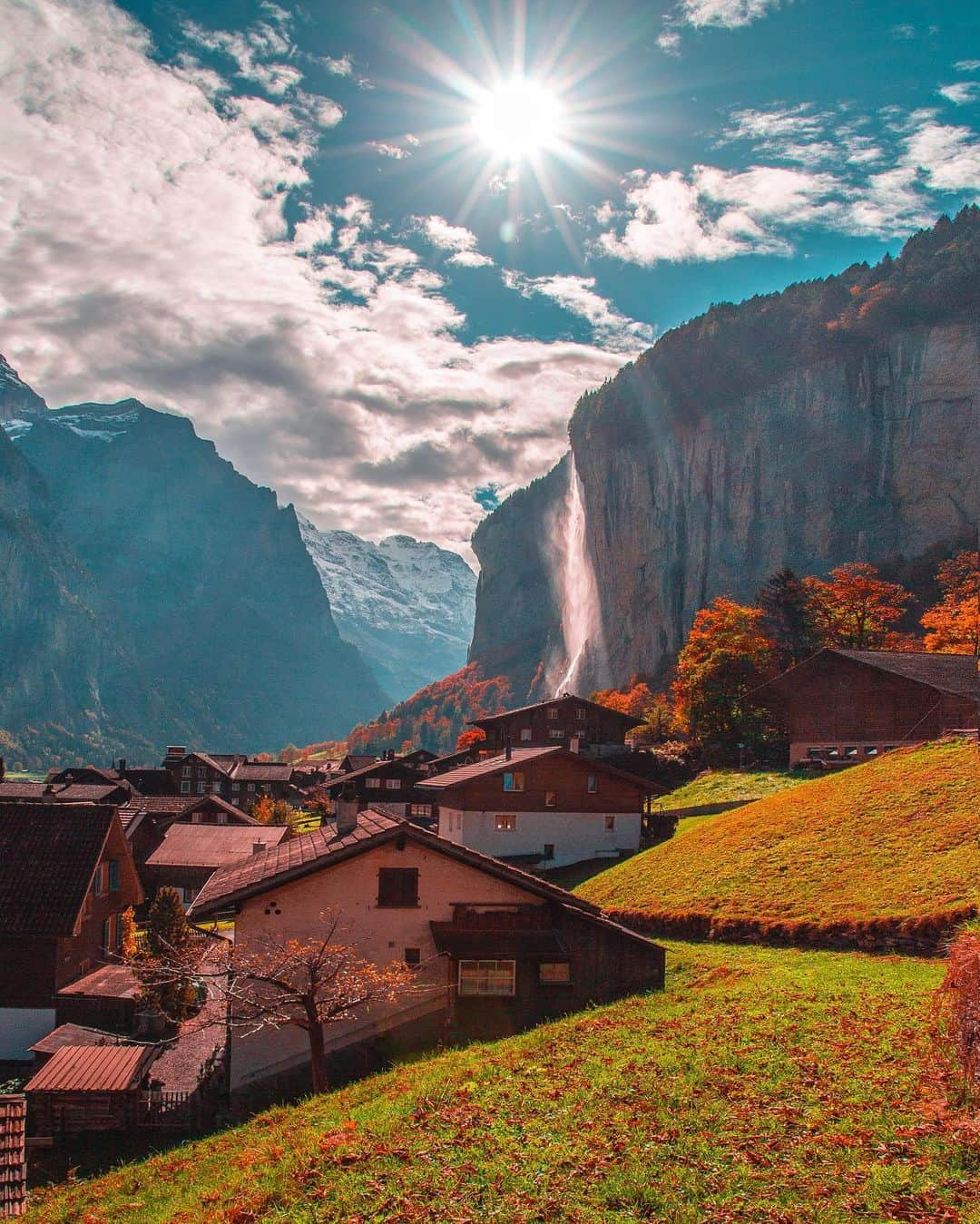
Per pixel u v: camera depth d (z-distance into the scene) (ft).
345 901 104.32
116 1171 83.35
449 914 104.47
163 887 137.49
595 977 103.45
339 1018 98.32
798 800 173.27
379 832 104.37
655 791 220.43
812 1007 79.51
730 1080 62.90
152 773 512.63
